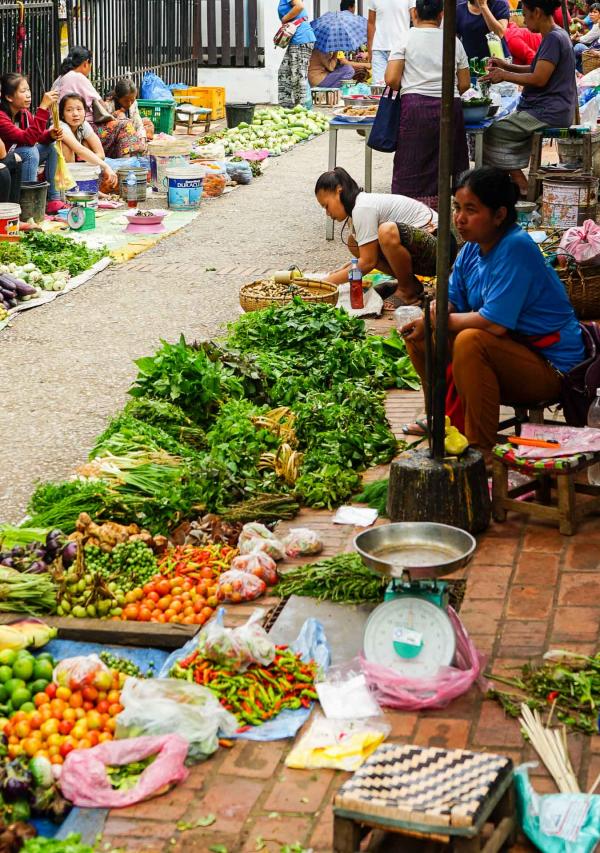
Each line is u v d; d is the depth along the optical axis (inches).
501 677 155.9
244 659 154.8
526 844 126.0
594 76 629.6
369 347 289.6
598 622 169.2
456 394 219.9
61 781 136.7
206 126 720.3
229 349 272.8
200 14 832.3
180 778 138.6
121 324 350.0
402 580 151.2
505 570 185.8
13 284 368.5
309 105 822.5
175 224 490.9
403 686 151.2
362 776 122.4
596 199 425.7
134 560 188.4
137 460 224.8
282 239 462.0
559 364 213.6
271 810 132.9
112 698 152.5
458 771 122.9
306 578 183.6
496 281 205.8
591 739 142.9
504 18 613.0
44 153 490.9
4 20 536.7
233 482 217.8
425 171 403.2
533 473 193.2
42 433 263.6
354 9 940.0
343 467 229.6
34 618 172.6
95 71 681.6
